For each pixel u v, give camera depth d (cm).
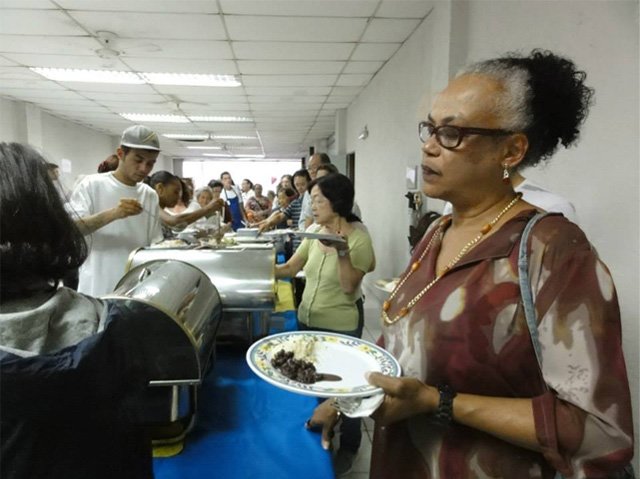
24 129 639
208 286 125
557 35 179
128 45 376
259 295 141
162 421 100
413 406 60
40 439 51
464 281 63
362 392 61
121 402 62
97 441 57
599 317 52
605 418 49
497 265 60
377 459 77
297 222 554
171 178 297
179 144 1192
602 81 154
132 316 93
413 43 349
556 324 53
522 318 57
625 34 142
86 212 193
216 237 219
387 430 75
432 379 64
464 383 61
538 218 61
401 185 386
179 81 509
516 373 58
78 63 432
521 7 206
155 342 96
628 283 142
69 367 51
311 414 119
